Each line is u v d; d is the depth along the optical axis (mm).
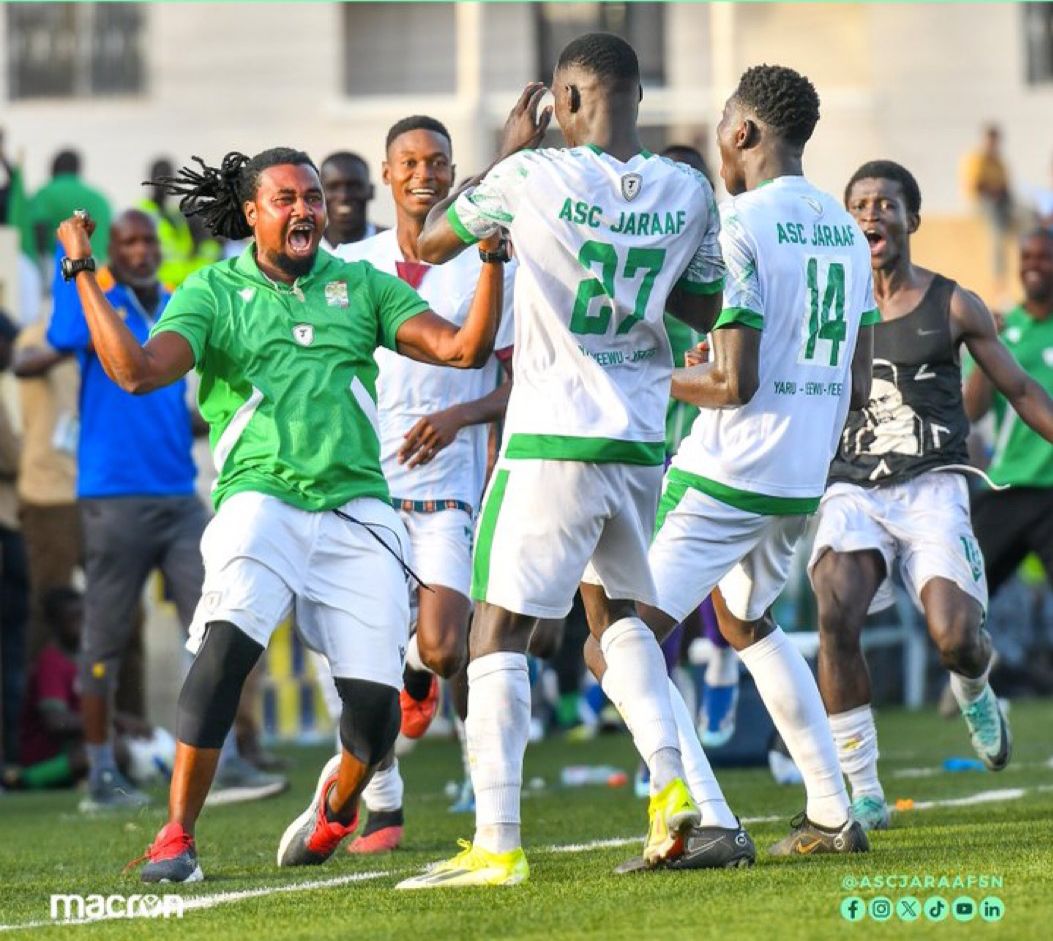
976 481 45000
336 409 21859
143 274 36031
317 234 21953
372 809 26172
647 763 20719
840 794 22797
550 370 20234
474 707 20641
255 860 24781
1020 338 39125
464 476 26609
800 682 22812
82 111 84812
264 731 49562
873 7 85625
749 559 22734
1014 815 27078
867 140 85625
